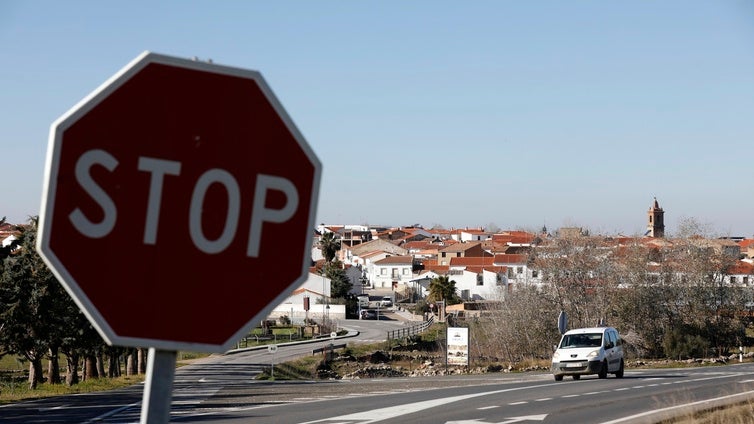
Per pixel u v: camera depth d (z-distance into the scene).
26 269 38.56
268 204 3.15
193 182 3.10
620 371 36.06
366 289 150.00
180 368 55.53
